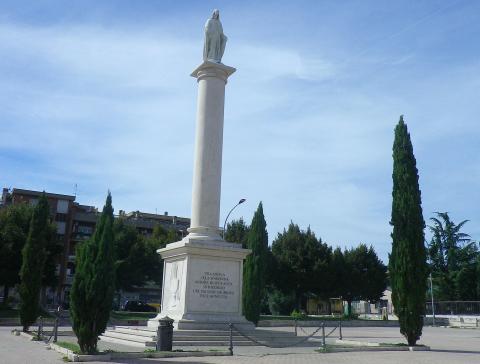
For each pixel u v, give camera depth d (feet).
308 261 207.41
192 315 72.08
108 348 63.10
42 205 95.14
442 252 252.83
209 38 86.48
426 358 58.03
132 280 211.61
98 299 53.26
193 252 74.38
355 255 219.00
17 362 49.75
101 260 54.29
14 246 161.99
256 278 114.62
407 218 74.64
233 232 224.33
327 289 210.79
